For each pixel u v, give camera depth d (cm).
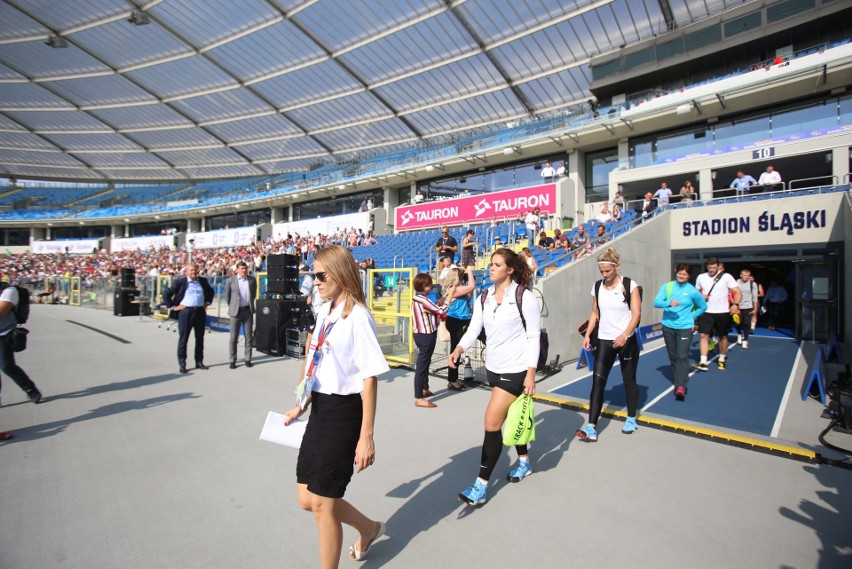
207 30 2509
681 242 1439
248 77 2930
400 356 789
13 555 241
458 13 2116
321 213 3550
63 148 4375
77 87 3234
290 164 4159
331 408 211
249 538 261
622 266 1152
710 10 1920
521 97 2609
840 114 1633
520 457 342
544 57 2306
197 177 4972
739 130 1853
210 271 2355
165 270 2748
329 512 207
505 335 311
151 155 4434
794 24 1734
